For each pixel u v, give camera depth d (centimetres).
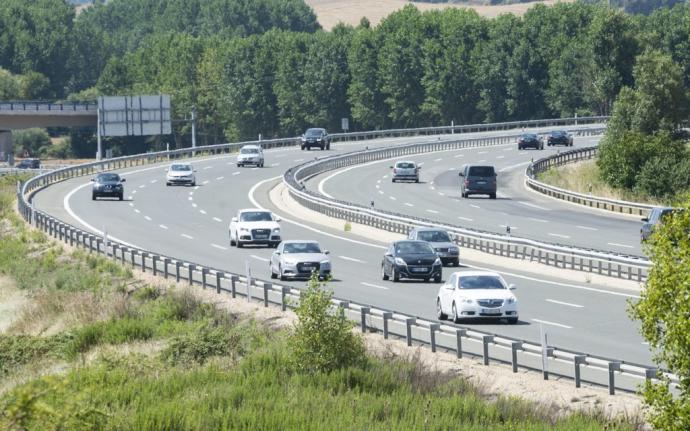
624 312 9494
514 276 12019
